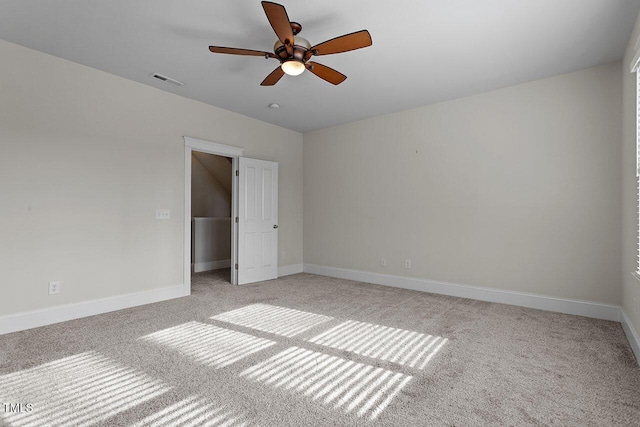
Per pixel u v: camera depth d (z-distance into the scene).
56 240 2.95
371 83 3.54
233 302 3.66
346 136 5.10
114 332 2.69
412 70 3.22
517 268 3.57
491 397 1.75
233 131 4.55
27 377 1.94
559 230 3.32
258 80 3.48
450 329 2.81
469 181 3.90
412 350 2.37
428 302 3.69
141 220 3.57
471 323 2.96
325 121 4.99
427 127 4.24
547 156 3.39
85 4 2.21
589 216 3.16
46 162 2.90
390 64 3.09
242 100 4.09
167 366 2.09
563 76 3.30
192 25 2.47
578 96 3.22
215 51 2.36
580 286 3.21
